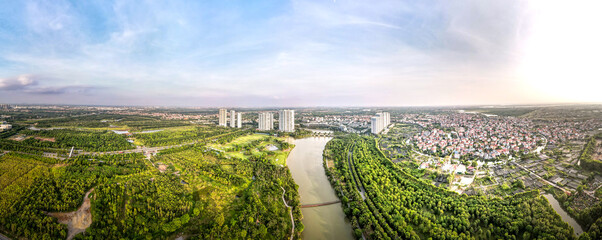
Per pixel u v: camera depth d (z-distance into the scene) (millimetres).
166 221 132375
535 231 119938
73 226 127125
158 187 167000
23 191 153000
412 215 141375
